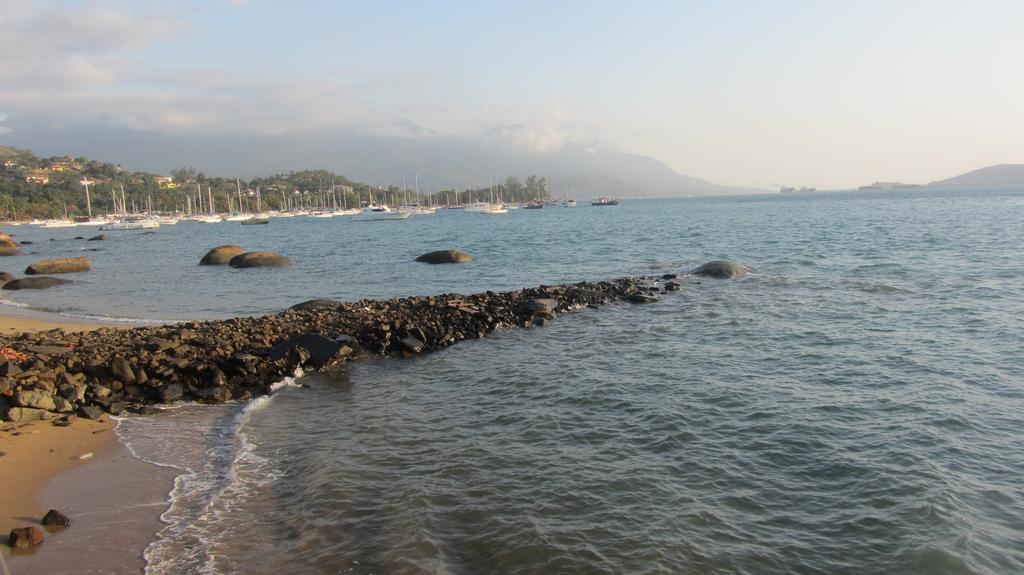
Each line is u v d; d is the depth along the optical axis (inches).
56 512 333.4
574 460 408.8
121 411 528.4
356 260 1940.2
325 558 299.1
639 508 342.6
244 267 1776.6
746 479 378.6
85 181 7293.3
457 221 5457.7
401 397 561.0
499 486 372.2
